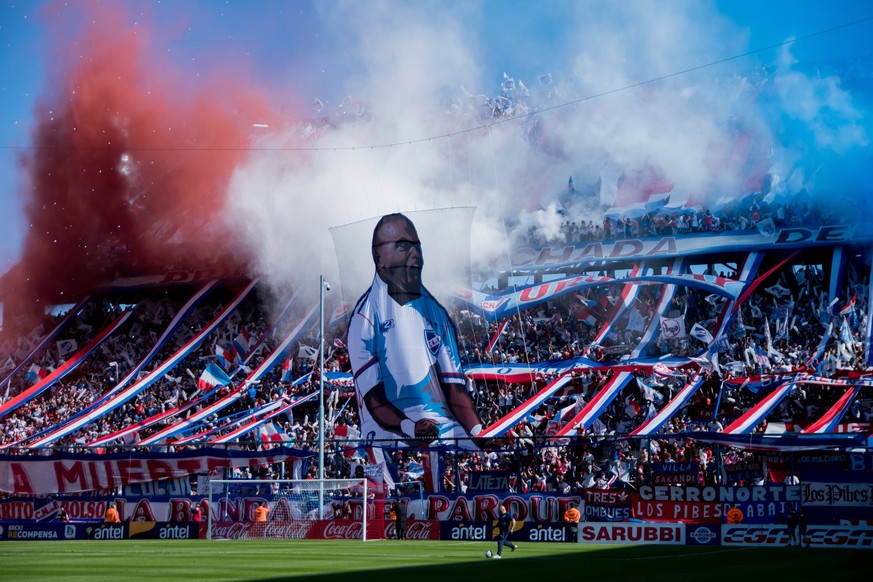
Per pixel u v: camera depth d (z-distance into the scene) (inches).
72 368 2637.8
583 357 2124.8
